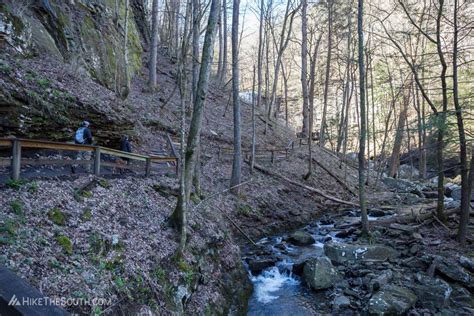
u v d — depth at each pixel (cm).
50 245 442
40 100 804
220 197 1258
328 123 3672
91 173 742
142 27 2939
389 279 795
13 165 531
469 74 1310
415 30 2145
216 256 807
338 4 2402
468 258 838
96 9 1675
